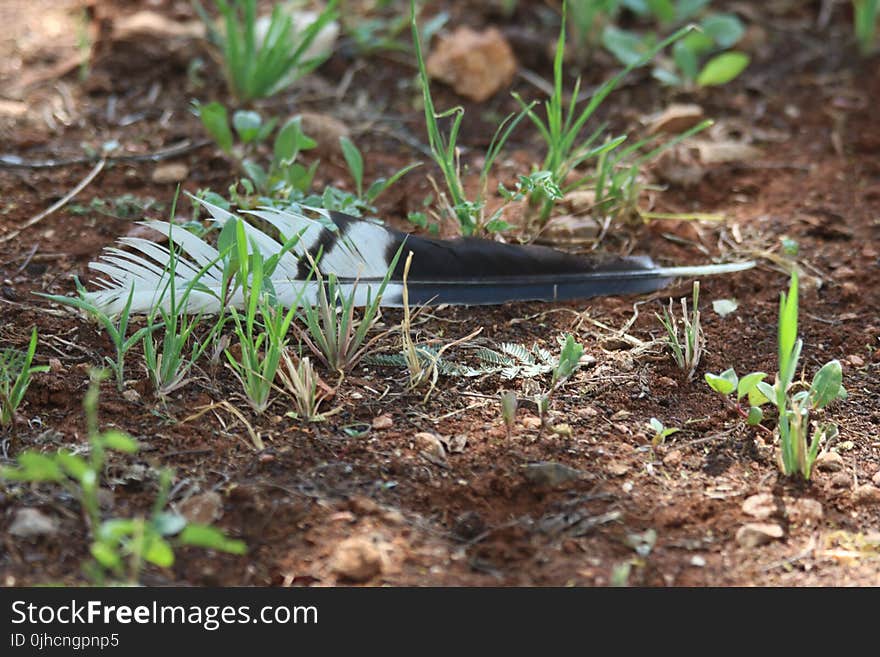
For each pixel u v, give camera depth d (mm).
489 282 4680
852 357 4590
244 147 5742
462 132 6109
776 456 4004
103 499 3611
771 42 6965
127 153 5664
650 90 6477
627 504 3764
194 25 6676
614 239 5281
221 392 4164
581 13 6582
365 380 4289
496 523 3662
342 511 3658
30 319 4477
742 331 4723
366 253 4539
